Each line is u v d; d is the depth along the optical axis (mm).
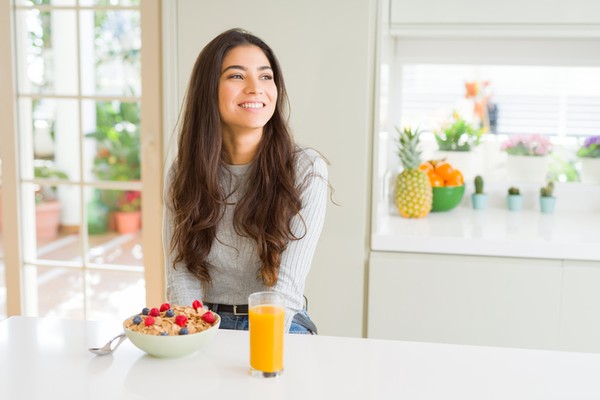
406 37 3012
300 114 2443
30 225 2926
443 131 3039
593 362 1340
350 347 1413
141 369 1289
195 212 1768
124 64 5281
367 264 2463
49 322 1567
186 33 2496
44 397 1166
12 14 2783
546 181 2992
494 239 2344
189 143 1792
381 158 2529
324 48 2404
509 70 2980
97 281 3213
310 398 1165
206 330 1334
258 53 1744
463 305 2377
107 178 5465
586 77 2938
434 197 2840
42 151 5258
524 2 2479
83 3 2766
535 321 2346
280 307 1253
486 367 1312
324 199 1821
